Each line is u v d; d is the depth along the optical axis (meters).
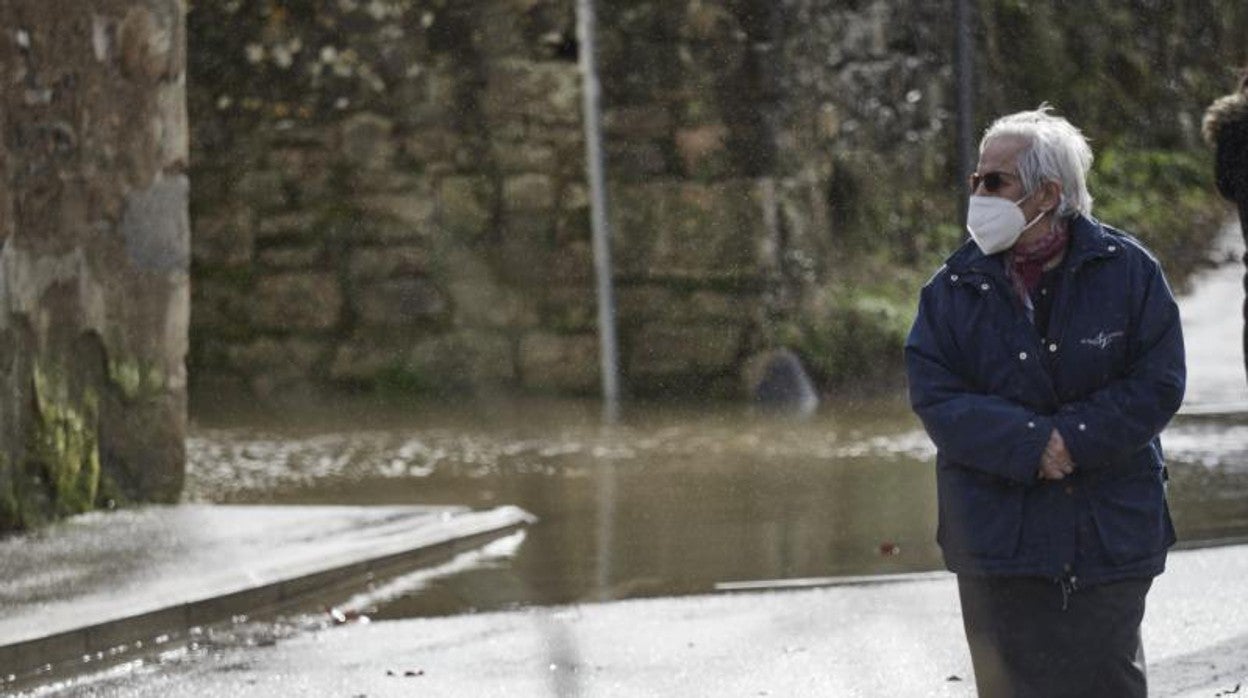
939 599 17.55
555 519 23.20
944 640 15.63
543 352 37.25
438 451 29.78
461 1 37.56
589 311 37.50
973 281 10.03
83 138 23.11
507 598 18.20
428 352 37.06
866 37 43.03
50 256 22.61
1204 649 14.75
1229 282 46.19
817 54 40.91
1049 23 52.97
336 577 18.97
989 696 10.09
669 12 38.53
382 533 21.03
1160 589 17.45
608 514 23.38
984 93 48.50
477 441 31.03
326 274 37.19
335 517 22.27
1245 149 14.63
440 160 37.56
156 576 18.31
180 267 24.42
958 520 9.96
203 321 37.12
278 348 37.06
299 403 36.84
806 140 40.28
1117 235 10.09
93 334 23.23
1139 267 9.98
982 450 9.77
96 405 23.25
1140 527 9.87
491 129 37.66
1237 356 39.34
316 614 17.58
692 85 38.53
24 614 16.33
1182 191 53.06
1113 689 9.95
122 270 23.70
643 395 37.41
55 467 22.36
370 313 37.16
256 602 17.75
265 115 37.50
